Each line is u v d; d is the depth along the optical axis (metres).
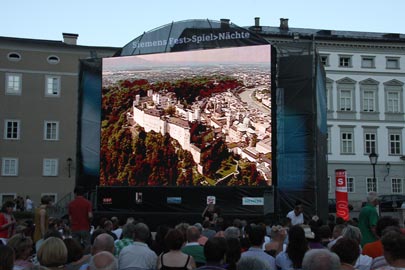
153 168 24.95
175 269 6.64
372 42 53.59
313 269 4.48
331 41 53.16
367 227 10.80
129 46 26.83
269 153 23.16
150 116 25.42
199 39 25.53
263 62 23.80
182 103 24.89
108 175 25.67
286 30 57.09
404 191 52.28
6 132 43.50
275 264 7.23
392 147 52.84
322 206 24.78
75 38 47.22
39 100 44.38
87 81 26.80
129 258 7.41
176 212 24.16
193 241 8.25
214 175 23.89
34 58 44.59
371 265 6.31
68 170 44.16
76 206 14.40
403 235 5.00
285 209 22.75
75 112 44.94
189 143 24.48
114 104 26.17
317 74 24.00
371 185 51.91
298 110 23.28
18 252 6.70
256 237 7.46
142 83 25.77
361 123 52.72
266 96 23.55
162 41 26.20
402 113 53.38
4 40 43.97
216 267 5.67
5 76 43.84
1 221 13.23
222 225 11.93
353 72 53.28
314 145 22.88
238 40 24.92
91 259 6.55
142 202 24.78
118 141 25.78
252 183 23.23
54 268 5.72
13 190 43.00
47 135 44.31
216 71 24.53
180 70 25.16
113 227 14.24
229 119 24.02
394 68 53.78
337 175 21.44
